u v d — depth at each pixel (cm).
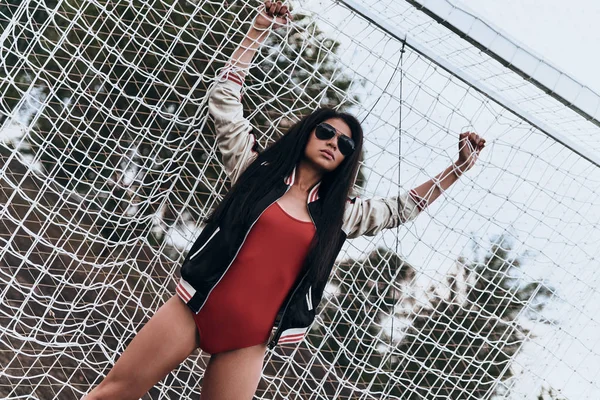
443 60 356
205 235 261
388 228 298
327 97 496
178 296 257
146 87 517
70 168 504
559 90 352
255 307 255
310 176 267
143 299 505
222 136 277
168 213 500
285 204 261
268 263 256
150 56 520
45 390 443
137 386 254
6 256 483
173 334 255
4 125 337
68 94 504
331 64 490
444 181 315
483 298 546
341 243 275
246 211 257
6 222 494
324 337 401
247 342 257
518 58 346
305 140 266
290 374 521
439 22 337
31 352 452
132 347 254
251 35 307
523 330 561
